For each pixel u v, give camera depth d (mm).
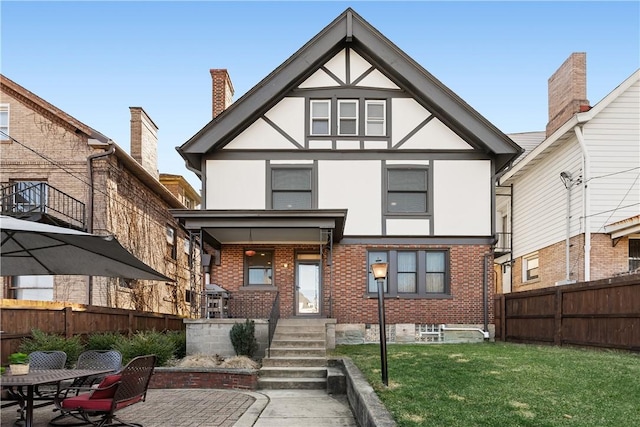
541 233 17297
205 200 14188
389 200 14477
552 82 17078
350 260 14305
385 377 6801
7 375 5625
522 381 6676
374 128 14695
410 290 14320
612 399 5668
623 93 14297
